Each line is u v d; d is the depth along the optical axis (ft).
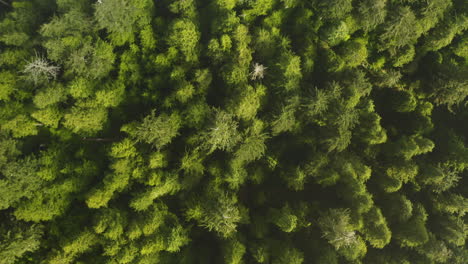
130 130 89.97
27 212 82.79
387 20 101.35
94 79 91.25
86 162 89.86
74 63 86.99
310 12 101.81
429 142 102.63
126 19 91.20
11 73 89.56
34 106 89.66
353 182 97.71
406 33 99.96
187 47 93.56
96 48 90.38
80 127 90.63
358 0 100.53
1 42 95.66
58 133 92.48
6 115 87.86
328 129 99.86
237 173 95.40
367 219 98.94
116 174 88.02
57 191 87.15
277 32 100.48
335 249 97.76
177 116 93.04
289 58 94.84
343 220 92.94
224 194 97.45
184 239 92.89
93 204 85.51
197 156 94.27
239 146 93.86
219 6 98.02
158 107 95.91
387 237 96.43
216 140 89.76
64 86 89.61
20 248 79.77
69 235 86.22
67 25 89.81
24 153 90.12
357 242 97.09
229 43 94.38
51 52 88.07
